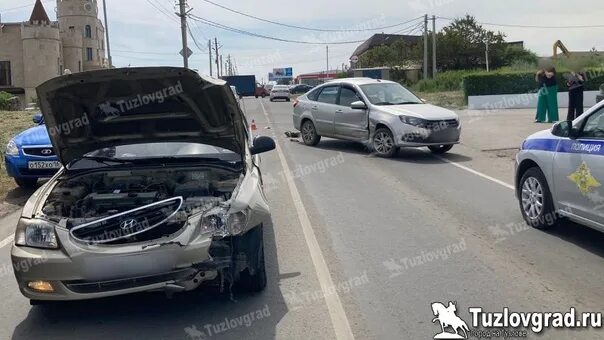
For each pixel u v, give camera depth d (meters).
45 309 5.22
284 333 4.59
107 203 5.11
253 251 5.06
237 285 5.24
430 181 10.42
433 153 13.77
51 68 55.25
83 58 63.38
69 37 60.94
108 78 5.26
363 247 6.66
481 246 6.60
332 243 6.83
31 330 4.81
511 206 8.45
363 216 8.05
